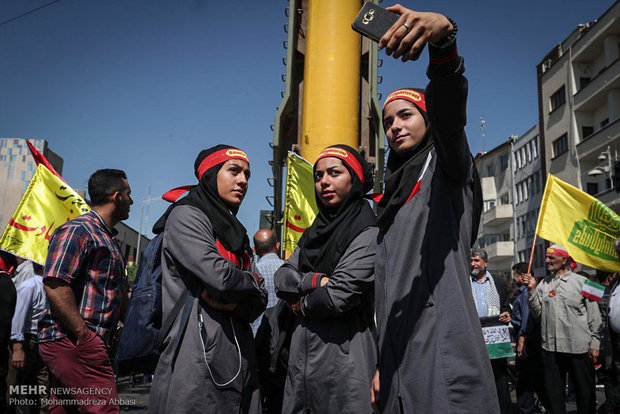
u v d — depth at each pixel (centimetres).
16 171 7025
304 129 702
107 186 352
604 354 584
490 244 5294
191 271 274
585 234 714
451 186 189
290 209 592
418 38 147
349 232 306
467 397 170
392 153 233
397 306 193
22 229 549
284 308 339
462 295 179
